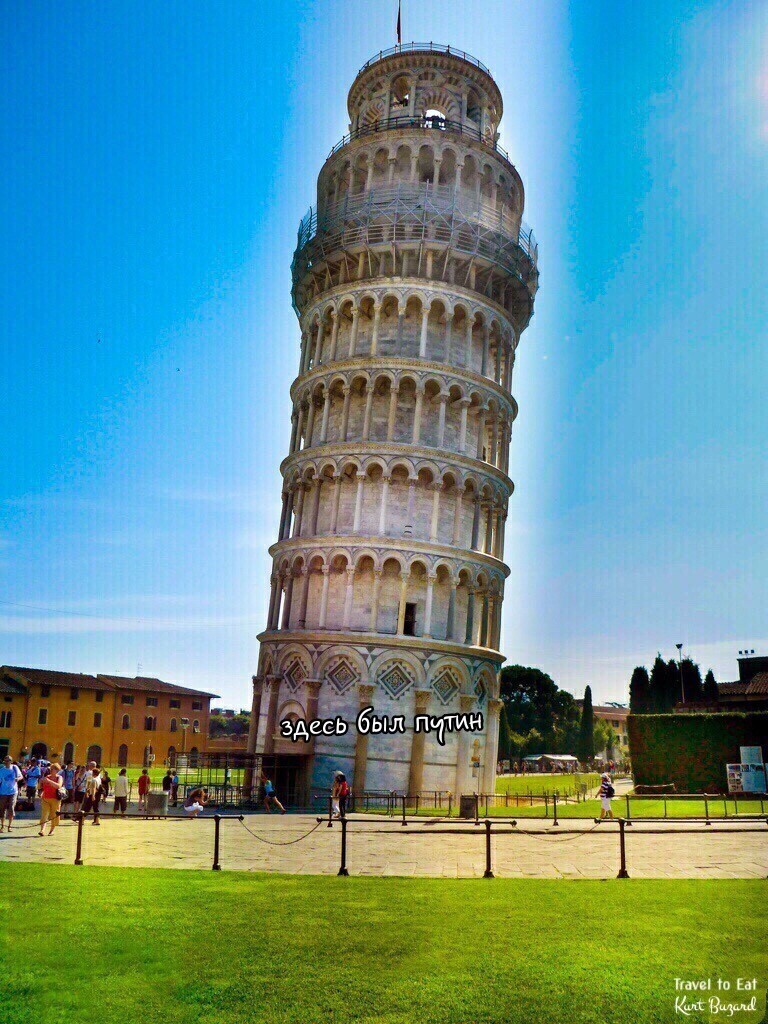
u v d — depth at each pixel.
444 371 57.41
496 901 17.22
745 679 112.38
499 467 61.34
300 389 61.84
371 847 26.89
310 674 52.47
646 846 27.33
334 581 55.12
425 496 56.28
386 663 52.31
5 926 14.96
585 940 14.26
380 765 50.78
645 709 105.31
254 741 55.94
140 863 22.67
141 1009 11.34
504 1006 11.40
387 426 57.72
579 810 44.22
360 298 59.09
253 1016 11.15
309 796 50.12
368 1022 10.95
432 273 59.53
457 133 61.62
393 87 66.00
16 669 118.00
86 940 14.17
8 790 30.70
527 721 135.12
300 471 59.00
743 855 24.98
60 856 23.88
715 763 53.06
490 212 61.88
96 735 121.50
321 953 13.55
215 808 45.38
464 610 56.50
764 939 14.27
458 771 52.72
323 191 66.00
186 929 14.87
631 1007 11.34
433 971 12.71
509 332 62.62
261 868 22.00
